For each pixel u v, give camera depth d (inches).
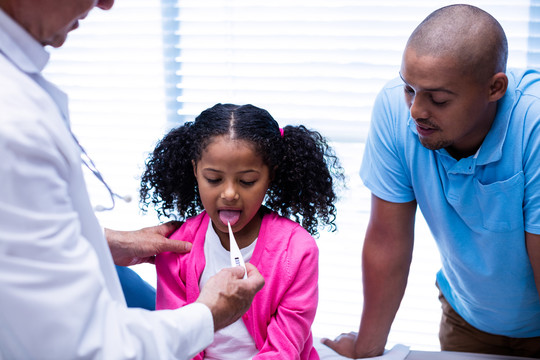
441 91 34.9
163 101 80.4
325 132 74.9
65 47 81.9
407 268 49.7
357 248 77.4
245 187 37.4
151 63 79.7
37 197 22.5
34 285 22.5
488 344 54.2
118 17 79.1
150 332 26.1
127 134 82.8
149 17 78.2
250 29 74.8
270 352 37.0
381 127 44.3
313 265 38.9
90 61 81.4
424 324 76.7
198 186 39.5
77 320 23.5
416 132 40.9
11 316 22.7
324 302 79.7
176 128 42.8
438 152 40.8
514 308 46.9
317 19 72.4
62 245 23.2
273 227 39.9
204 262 40.0
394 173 44.9
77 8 25.6
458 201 41.6
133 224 83.4
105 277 29.1
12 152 21.6
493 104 38.5
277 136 39.3
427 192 43.7
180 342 27.8
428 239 74.8
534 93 39.2
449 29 34.9
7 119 21.7
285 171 41.5
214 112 38.4
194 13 76.4
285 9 73.2
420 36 35.6
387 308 50.1
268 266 38.9
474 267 44.7
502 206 40.4
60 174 24.5
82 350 23.6
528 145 38.5
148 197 45.0
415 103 36.4
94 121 83.4
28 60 25.5
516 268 43.4
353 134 74.3
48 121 23.6
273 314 39.1
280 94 75.5
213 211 37.9
